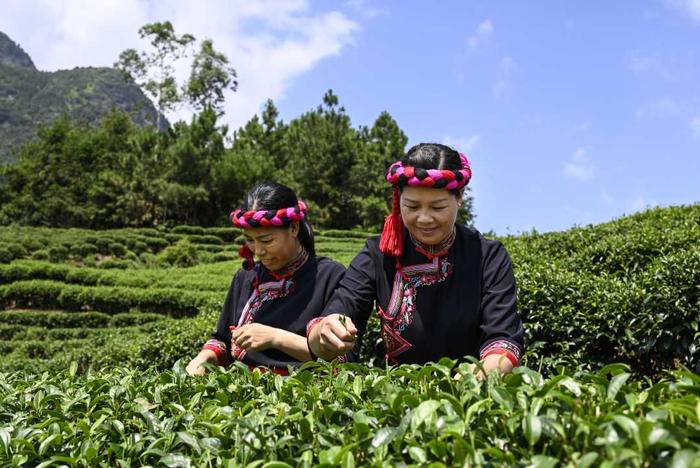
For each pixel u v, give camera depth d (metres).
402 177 2.26
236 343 2.65
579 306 5.11
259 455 1.45
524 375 1.45
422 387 1.59
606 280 5.26
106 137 46.59
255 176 41.31
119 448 1.62
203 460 1.51
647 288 4.97
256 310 2.90
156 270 24.44
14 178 45.03
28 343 14.45
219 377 2.03
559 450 1.20
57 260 29.23
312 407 1.61
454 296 2.41
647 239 6.44
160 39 50.22
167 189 38.44
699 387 1.25
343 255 26.16
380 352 5.05
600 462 1.10
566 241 7.47
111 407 1.91
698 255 4.84
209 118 41.75
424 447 1.27
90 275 22.56
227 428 1.55
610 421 1.15
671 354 4.88
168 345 7.06
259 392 1.84
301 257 2.90
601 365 5.06
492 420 1.34
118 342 10.16
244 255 3.02
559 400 1.32
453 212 2.30
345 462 1.24
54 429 1.74
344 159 42.31
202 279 21.53
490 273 2.41
